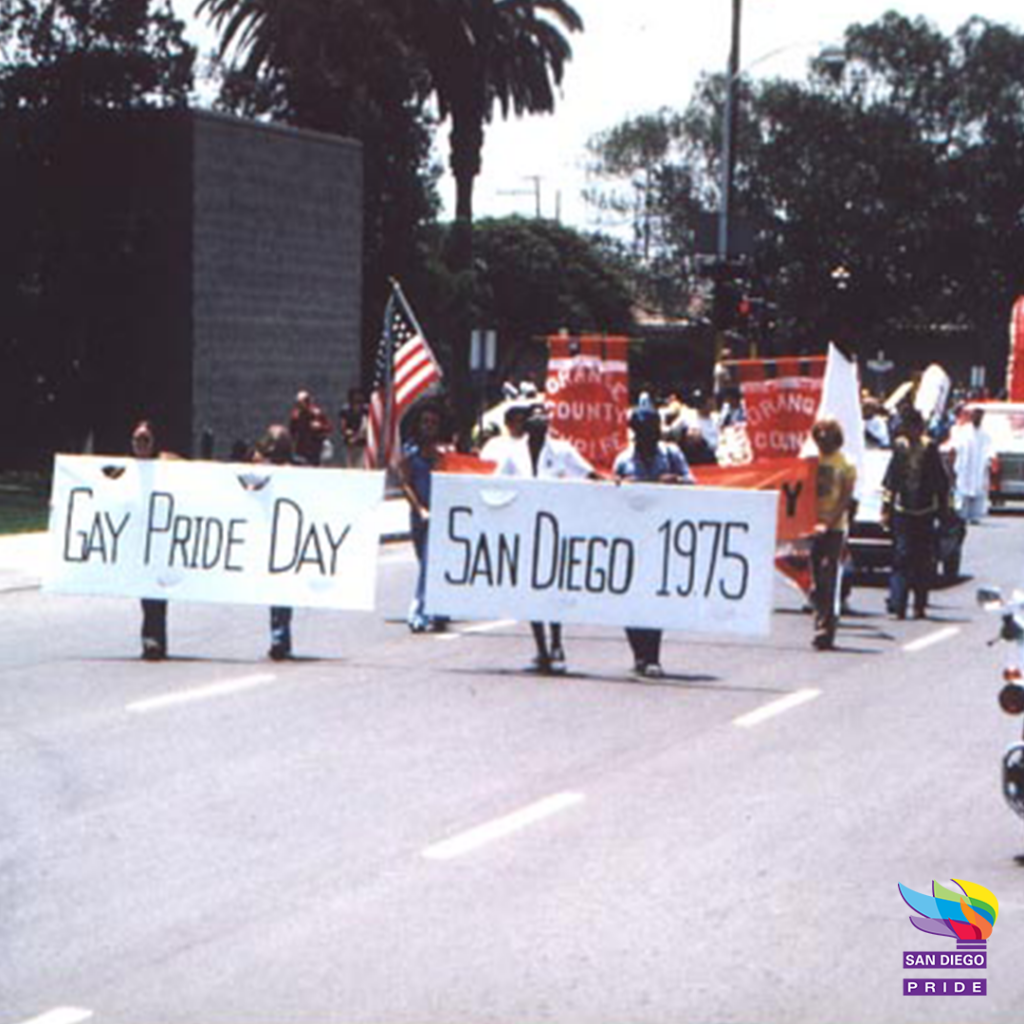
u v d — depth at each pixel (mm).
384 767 16547
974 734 18594
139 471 24250
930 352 147750
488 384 116312
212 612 28281
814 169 137000
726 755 17312
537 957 10953
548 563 23047
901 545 28938
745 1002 10195
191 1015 9891
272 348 62094
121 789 15609
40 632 25938
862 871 13062
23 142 57656
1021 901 12352
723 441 40031
